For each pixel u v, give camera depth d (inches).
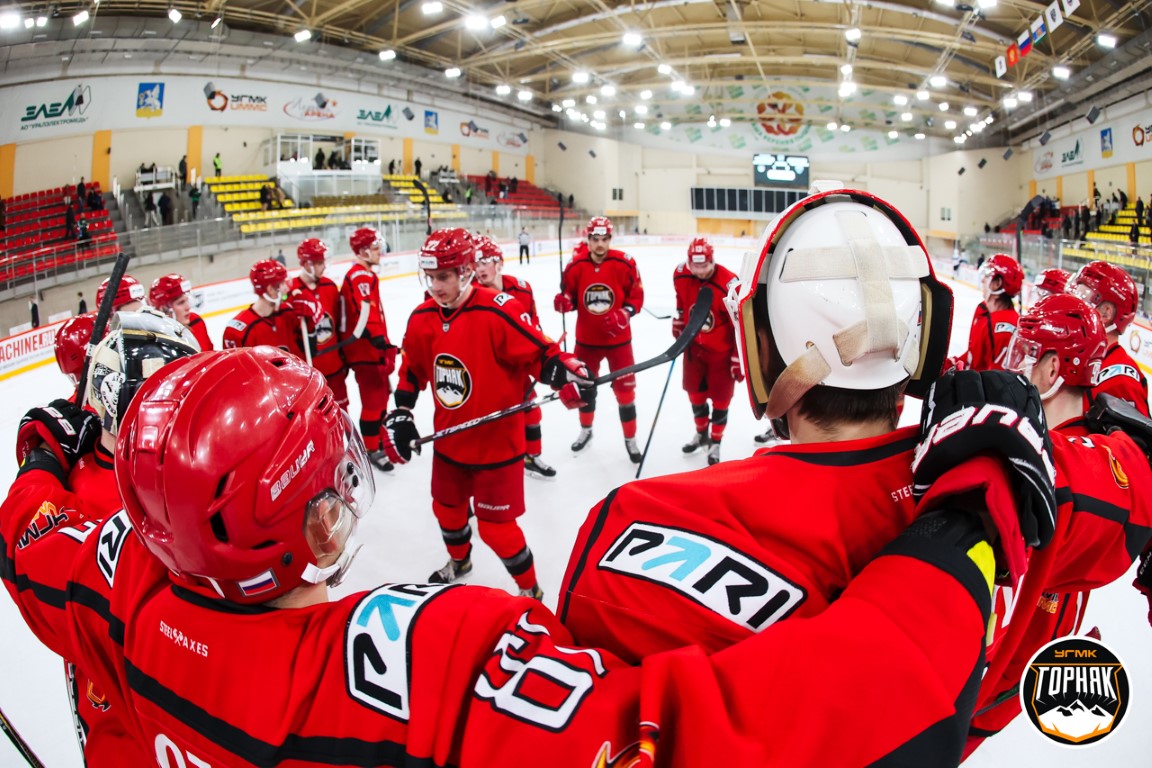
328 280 169.9
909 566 21.9
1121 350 86.4
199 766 28.3
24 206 569.0
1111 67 692.1
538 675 24.4
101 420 50.2
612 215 1203.9
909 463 28.2
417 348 109.0
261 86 740.7
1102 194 837.8
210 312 421.4
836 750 19.0
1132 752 77.0
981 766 76.3
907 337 29.0
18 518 41.7
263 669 26.8
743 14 753.0
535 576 113.0
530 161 1173.7
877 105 1088.8
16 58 544.4
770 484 27.6
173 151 677.3
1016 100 806.5
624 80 1028.5
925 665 19.5
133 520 28.9
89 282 500.4
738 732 19.9
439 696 25.0
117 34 579.5
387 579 121.5
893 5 606.2
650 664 22.7
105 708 37.1
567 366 99.9
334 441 30.2
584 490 160.1
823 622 20.9
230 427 26.5
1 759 82.1
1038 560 31.6
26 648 105.5
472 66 875.4
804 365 28.4
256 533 26.7
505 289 184.9
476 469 105.3
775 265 30.2
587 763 22.0
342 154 834.8
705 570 26.4
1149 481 40.9
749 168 1219.2
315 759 25.5
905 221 30.8
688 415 214.2
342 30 727.7
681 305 177.0
